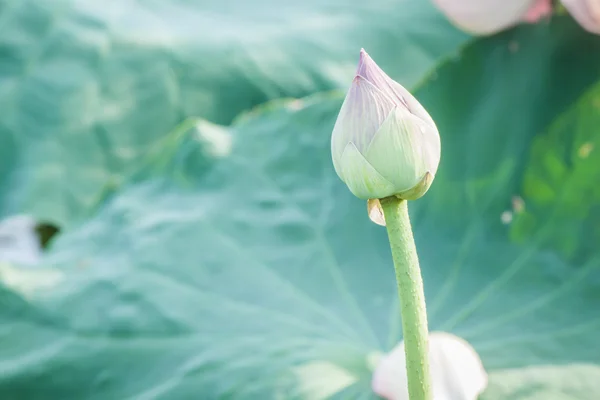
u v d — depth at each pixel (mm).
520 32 2035
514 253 1943
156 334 1932
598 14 1905
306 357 1857
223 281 2002
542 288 1901
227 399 1837
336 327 1906
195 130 2379
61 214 2617
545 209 1946
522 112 1990
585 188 1924
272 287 1974
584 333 1836
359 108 1455
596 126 1928
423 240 2031
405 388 1748
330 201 2137
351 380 1812
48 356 1934
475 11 1988
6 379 1922
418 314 1461
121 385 1901
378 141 1450
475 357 1751
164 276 2021
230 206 2182
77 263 2168
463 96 2080
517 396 1752
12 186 2686
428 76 2098
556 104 1959
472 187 2021
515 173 1976
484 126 2037
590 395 1752
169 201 2283
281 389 1821
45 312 1975
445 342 1740
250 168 2266
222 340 1909
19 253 2795
